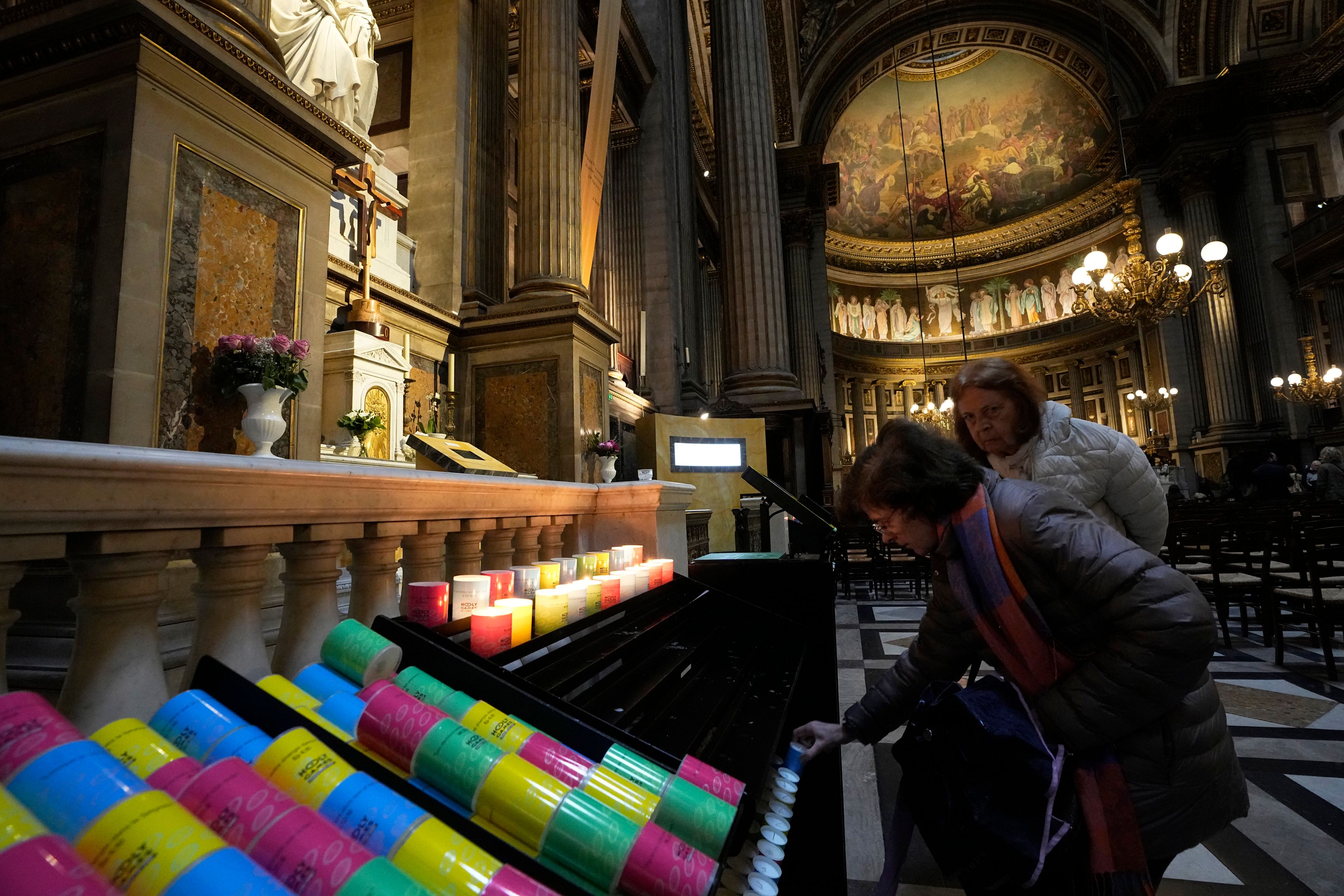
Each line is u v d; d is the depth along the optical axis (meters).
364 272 5.80
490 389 6.71
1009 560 1.00
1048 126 26.05
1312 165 16.73
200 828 0.48
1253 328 16.80
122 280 2.53
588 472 6.64
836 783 1.70
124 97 2.62
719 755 0.95
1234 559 4.93
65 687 0.79
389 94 8.12
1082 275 9.83
